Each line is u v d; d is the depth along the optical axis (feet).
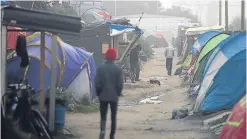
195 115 76.13
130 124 71.87
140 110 89.35
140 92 119.85
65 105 60.59
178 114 77.41
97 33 131.34
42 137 51.21
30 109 50.44
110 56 55.88
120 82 55.72
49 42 80.43
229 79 75.61
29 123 49.70
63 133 59.57
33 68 76.64
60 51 84.43
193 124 69.56
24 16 53.52
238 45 80.23
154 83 139.13
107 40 131.44
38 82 76.38
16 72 72.69
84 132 63.93
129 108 91.71
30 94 54.85
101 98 55.36
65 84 86.43
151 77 162.61
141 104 98.78
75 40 130.00
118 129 66.95
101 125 56.24
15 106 50.44
